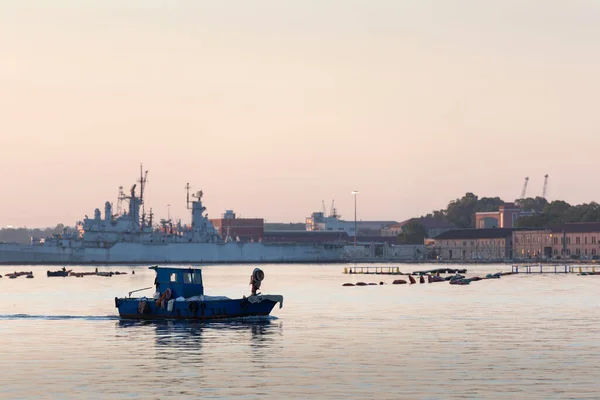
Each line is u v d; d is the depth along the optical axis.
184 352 101.94
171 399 75.69
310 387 80.44
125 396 76.94
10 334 121.12
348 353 100.25
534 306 164.62
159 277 144.88
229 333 120.56
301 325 130.50
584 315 144.88
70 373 87.88
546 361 94.00
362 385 81.31
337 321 136.25
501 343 108.31
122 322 138.00
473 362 93.56
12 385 81.81
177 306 139.50
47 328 129.12
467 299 185.62
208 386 81.00
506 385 81.00
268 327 128.12
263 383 82.38
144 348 105.56
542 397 75.88
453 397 76.00
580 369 89.06
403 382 82.62
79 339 115.00
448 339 112.44
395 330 123.06
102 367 91.44
